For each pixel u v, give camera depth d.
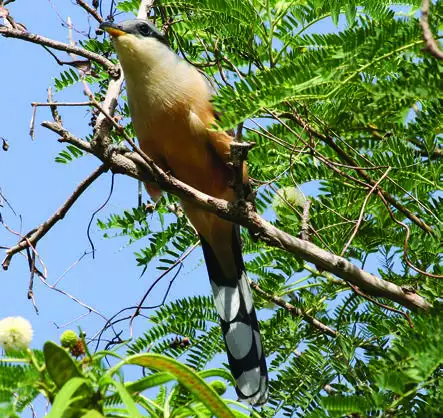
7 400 5.45
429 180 8.80
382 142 8.80
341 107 7.80
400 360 6.41
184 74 10.00
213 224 10.05
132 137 11.04
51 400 5.54
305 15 9.54
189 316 9.65
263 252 10.52
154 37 10.23
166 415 5.93
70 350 5.71
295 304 9.78
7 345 5.62
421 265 9.02
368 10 8.88
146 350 9.35
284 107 8.98
